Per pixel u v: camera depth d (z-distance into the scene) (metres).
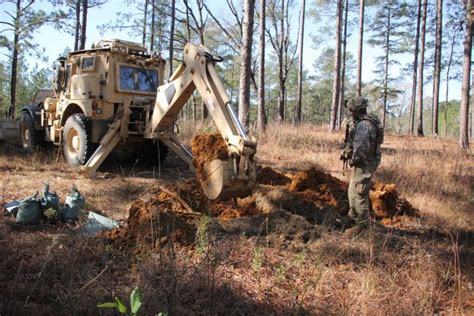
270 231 5.55
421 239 6.05
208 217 5.45
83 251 4.80
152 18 24.22
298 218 5.77
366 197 6.04
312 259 4.97
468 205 7.90
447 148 16.30
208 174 6.00
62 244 5.00
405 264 4.91
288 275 4.59
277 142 13.78
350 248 5.20
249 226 5.56
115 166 10.36
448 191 8.80
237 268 4.68
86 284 3.96
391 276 4.62
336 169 10.72
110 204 7.20
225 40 32.22
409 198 8.16
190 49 7.11
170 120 8.67
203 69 6.82
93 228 5.64
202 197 6.59
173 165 10.94
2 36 20.19
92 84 9.53
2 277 4.19
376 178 9.38
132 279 4.27
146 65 10.14
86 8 18.33
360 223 5.75
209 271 4.32
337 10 21.41
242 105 13.26
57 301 3.86
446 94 41.72
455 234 6.47
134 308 1.93
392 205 7.19
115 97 9.65
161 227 5.04
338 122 22.88
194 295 4.02
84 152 9.48
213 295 4.01
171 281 3.98
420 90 27.61
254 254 4.68
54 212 5.89
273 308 3.97
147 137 9.20
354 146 5.86
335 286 4.45
